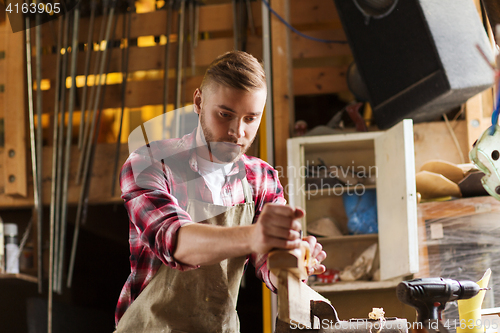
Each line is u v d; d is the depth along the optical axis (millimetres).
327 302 1030
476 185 2176
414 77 2230
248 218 1304
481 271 2100
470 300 1230
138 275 1206
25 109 3023
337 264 2658
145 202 1035
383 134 2373
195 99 1195
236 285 1254
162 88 3125
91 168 2930
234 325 1222
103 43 3150
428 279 1070
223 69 1087
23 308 3160
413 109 2287
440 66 2059
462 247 2143
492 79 2057
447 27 2094
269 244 795
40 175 2953
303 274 907
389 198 2301
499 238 2102
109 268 3373
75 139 3143
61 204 2930
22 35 3066
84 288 3314
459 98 2180
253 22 3115
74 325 3252
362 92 2828
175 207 1027
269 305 2568
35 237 3010
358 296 2439
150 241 991
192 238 903
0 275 2635
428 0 2098
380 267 2398
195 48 3113
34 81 3141
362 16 2418
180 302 1175
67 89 3121
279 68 2828
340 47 3064
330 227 2596
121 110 2979
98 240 3375
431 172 2293
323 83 3049
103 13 3127
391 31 2279
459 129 2691
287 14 2914
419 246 2170
